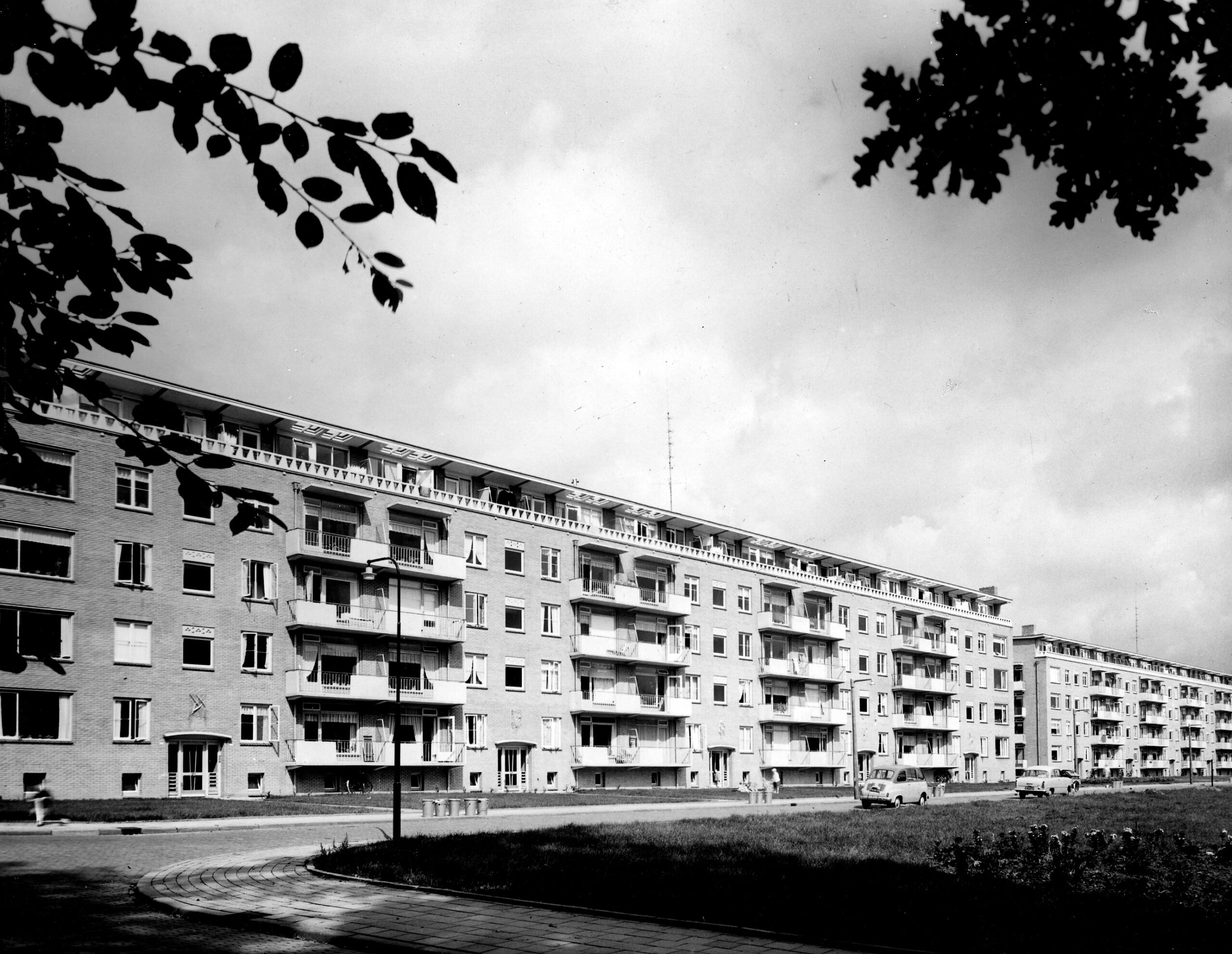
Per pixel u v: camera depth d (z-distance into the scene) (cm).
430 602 4516
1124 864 1522
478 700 4634
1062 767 9850
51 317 462
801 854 1659
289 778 3866
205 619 3703
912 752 7400
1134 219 553
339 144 393
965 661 8106
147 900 1260
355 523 4309
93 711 3362
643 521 5919
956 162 541
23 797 3153
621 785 5331
